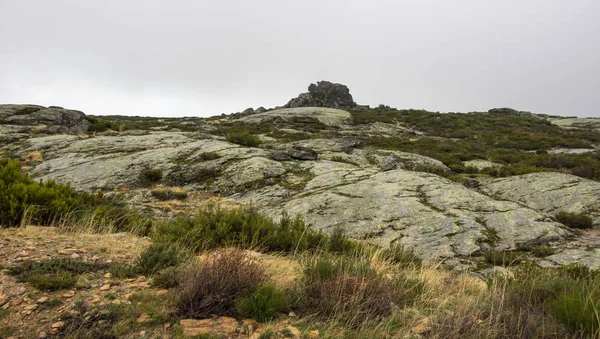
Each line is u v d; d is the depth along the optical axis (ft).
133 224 27.48
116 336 10.46
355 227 40.60
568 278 19.66
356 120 206.08
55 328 10.55
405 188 52.65
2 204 22.25
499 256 31.40
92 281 14.32
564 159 90.12
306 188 60.18
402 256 29.19
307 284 16.25
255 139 103.09
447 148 120.47
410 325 13.34
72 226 23.68
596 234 39.81
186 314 12.21
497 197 57.21
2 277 13.38
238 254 15.61
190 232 24.53
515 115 266.16
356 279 15.02
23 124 126.72
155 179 65.82
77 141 96.73
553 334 12.51
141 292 13.57
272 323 12.36
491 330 12.07
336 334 12.03
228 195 60.13
